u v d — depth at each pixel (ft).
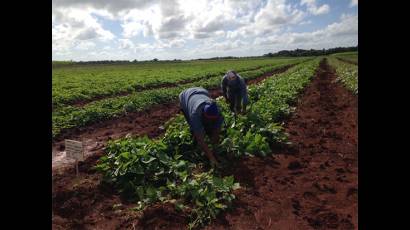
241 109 34.76
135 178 21.44
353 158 26.23
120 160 22.30
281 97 46.37
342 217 17.94
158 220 17.61
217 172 23.03
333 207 19.12
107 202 20.15
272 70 135.54
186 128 27.02
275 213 18.62
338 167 24.80
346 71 92.68
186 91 24.71
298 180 22.76
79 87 78.64
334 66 141.59
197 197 18.99
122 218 18.31
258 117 31.45
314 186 21.77
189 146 25.82
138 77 108.88
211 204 18.35
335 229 16.99
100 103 51.49
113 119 44.68
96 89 72.02
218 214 18.28
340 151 28.19
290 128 35.37
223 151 25.39
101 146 32.73
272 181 22.52
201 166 24.18
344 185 21.74
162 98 57.00
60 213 19.07
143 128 40.04
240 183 21.97
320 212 18.63
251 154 25.59
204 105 22.20
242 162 25.02
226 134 27.68
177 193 19.70
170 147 25.12
